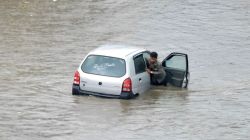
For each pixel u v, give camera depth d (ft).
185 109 224.33
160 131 192.34
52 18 441.27
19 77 270.67
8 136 180.96
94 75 233.96
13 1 508.94
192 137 185.78
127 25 427.33
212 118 211.00
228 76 296.10
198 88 266.57
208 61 331.57
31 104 223.92
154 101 235.40
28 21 425.28
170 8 503.20
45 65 298.56
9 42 354.33
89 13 468.34
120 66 234.17
